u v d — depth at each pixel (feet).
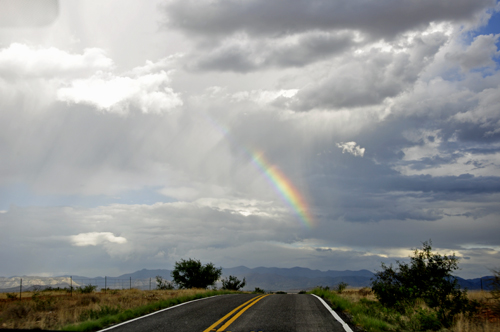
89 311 45.57
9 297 85.25
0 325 37.32
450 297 42.22
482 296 50.29
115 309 47.47
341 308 46.55
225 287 169.17
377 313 41.52
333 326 33.68
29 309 48.44
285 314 41.19
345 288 109.19
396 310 44.55
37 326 36.86
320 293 76.43
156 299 66.59
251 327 32.89
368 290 90.38
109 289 112.68
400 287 48.29
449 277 45.03
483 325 33.22
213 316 39.83
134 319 38.86
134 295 81.35
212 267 166.91
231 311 43.91
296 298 63.41
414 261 51.21
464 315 37.86
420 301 45.57
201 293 77.36
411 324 35.70
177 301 56.59
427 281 46.83
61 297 81.87
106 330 32.12
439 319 36.37
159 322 36.24
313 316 39.81
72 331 31.86
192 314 41.73
